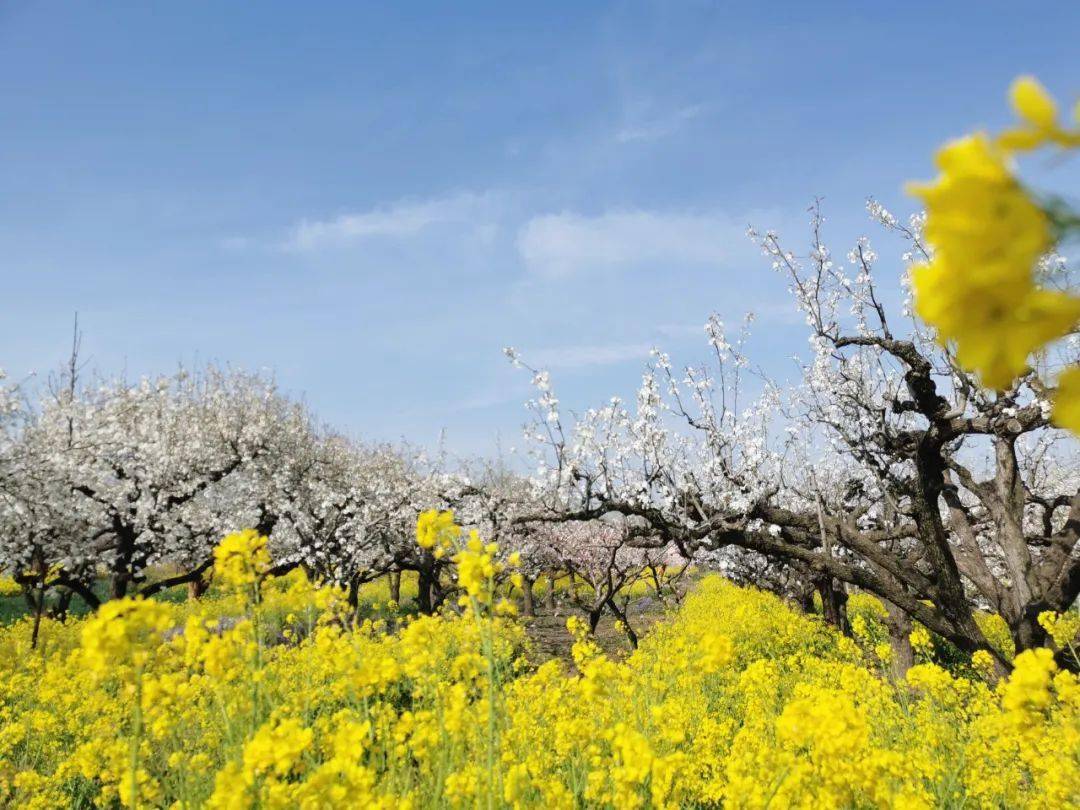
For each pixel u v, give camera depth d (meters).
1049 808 3.65
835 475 11.64
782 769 3.25
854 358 9.50
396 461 21.83
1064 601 7.19
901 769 3.55
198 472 17.52
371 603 23.00
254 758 2.46
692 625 9.55
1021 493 7.89
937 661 11.35
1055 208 0.55
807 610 16.81
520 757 4.28
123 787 3.20
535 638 16.11
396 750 3.56
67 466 14.52
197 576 16.25
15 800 5.05
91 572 15.83
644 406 10.18
